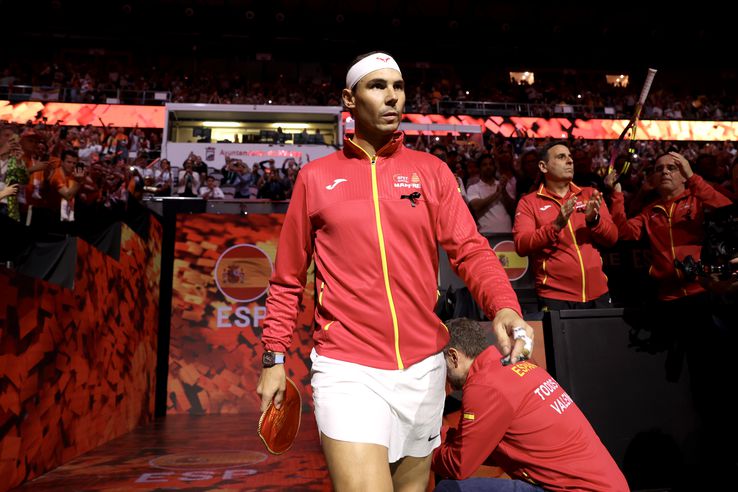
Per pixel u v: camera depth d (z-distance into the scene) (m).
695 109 17.59
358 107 1.59
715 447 2.80
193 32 19.78
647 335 2.90
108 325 4.74
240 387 6.77
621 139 3.59
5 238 3.83
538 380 2.04
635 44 21.52
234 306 6.97
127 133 14.62
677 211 3.35
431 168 1.56
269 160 9.62
